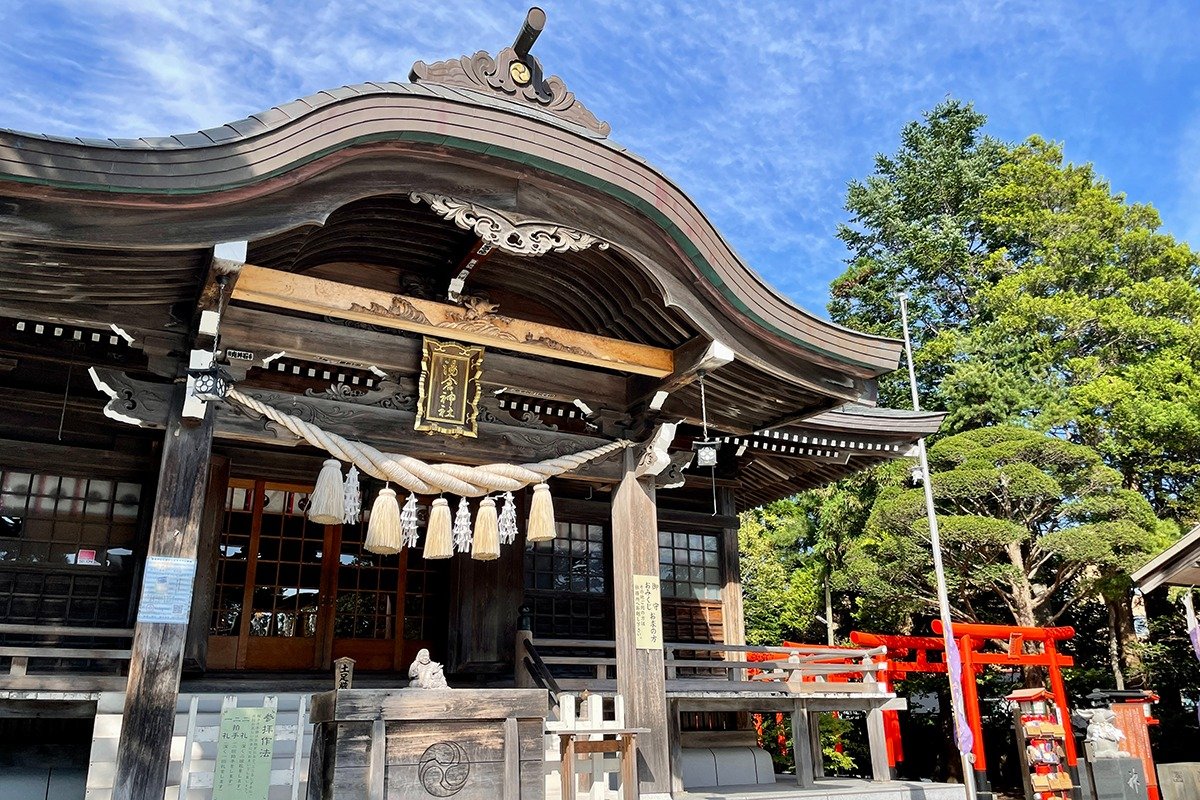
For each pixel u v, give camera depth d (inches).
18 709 274.8
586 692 314.3
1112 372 889.5
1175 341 880.9
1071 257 967.0
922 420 437.7
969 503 750.5
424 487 301.6
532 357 345.4
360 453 293.0
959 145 1267.2
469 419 315.6
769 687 412.2
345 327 307.7
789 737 734.5
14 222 213.8
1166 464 796.0
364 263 331.0
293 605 397.1
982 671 833.5
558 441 337.4
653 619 331.0
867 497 883.4
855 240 1243.2
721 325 311.4
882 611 792.9
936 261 1108.5
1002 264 1082.7
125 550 362.0
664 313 323.6
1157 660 747.4
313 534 408.8
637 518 342.6
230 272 241.0
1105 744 489.1
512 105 284.0
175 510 259.9
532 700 220.2
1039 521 810.2
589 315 359.6
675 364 333.7
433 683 228.7
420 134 256.8
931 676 836.6
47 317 257.1
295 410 295.3
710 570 504.4
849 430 425.4
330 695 205.5
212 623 379.9
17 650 264.7
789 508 1027.9
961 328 1090.7
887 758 470.0
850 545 898.1
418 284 333.7
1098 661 847.1
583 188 286.5
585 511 466.3
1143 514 668.7
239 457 383.9
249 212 241.0
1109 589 692.7
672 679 402.3
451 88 268.5
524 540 432.8
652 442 343.9
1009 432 718.5
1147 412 764.6
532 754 218.2
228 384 258.4
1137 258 990.4
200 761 273.0
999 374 879.7
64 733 336.2
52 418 359.9
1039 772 468.4
